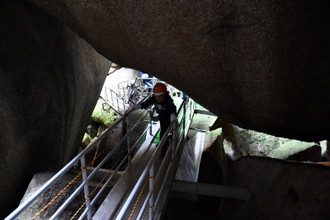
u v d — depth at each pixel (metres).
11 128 3.48
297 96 2.72
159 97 3.86
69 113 5.14
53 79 4.36
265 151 10.65
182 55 2.83
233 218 4.61
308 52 2.28
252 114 3.36
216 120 8.39
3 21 3.46
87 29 3.24
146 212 3.12
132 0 2.53
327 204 3.24
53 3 3.10
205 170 6.89
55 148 4.81
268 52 2.37
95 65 6.09
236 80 2.81
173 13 2.47
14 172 3.72
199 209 5.99
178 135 5.72
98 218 3.05
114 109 11.05
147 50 3.05
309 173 3.58
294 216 3.52
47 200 3.54
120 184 3.73
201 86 3.23
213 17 2.33
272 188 3.97
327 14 2.02
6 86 3.35
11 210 3.84
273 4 2.04
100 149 9.61
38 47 4.02
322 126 3.33
